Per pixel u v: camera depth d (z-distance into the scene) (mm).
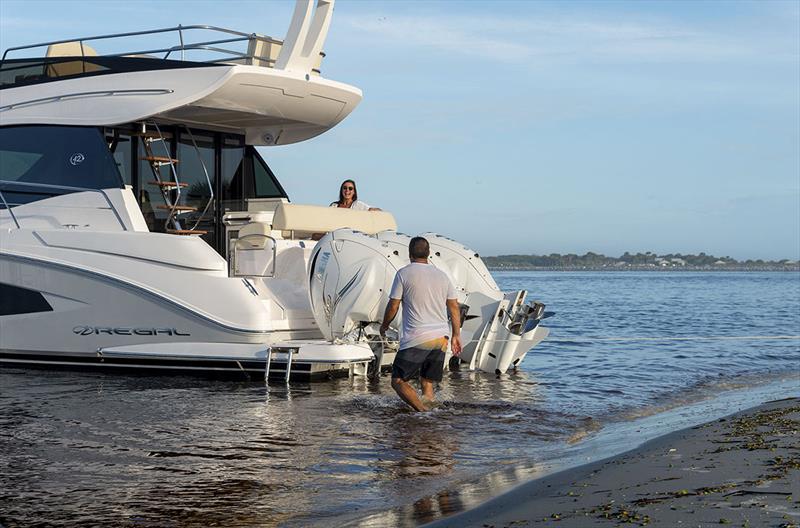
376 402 8523
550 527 3816
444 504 4770
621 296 45219
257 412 7914
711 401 9102
